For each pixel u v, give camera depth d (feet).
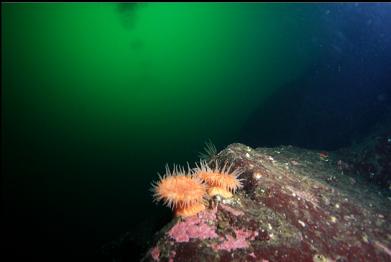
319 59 53.78
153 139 96.12
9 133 122.52
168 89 216.13
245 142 54.34
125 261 14.65
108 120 139.95
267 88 138.00
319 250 10.90
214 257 9.47
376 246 12.52
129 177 64.39
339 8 53.01
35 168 77.30
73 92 242.17
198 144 77.56
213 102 140.67
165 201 10.62
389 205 16.98
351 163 21.79
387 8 44.45
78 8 166.40
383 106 36.01
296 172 17.57
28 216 52.60
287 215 12.03
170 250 9.77
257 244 10.05
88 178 67.10
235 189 12.69
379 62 40.91
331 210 13.98
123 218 47.70
